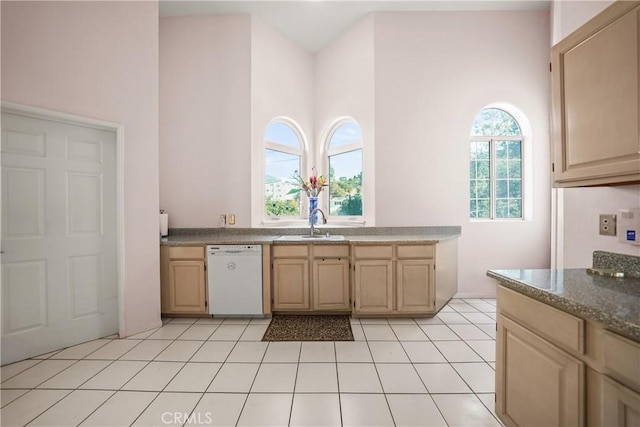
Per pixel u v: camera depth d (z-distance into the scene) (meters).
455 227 3.39
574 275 1.36
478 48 3.35
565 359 1.03
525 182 3.46
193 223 3.40
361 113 3.48
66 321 2.27
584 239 1.54
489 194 3.54
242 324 2.76
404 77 3.35
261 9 3.26
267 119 3.50
